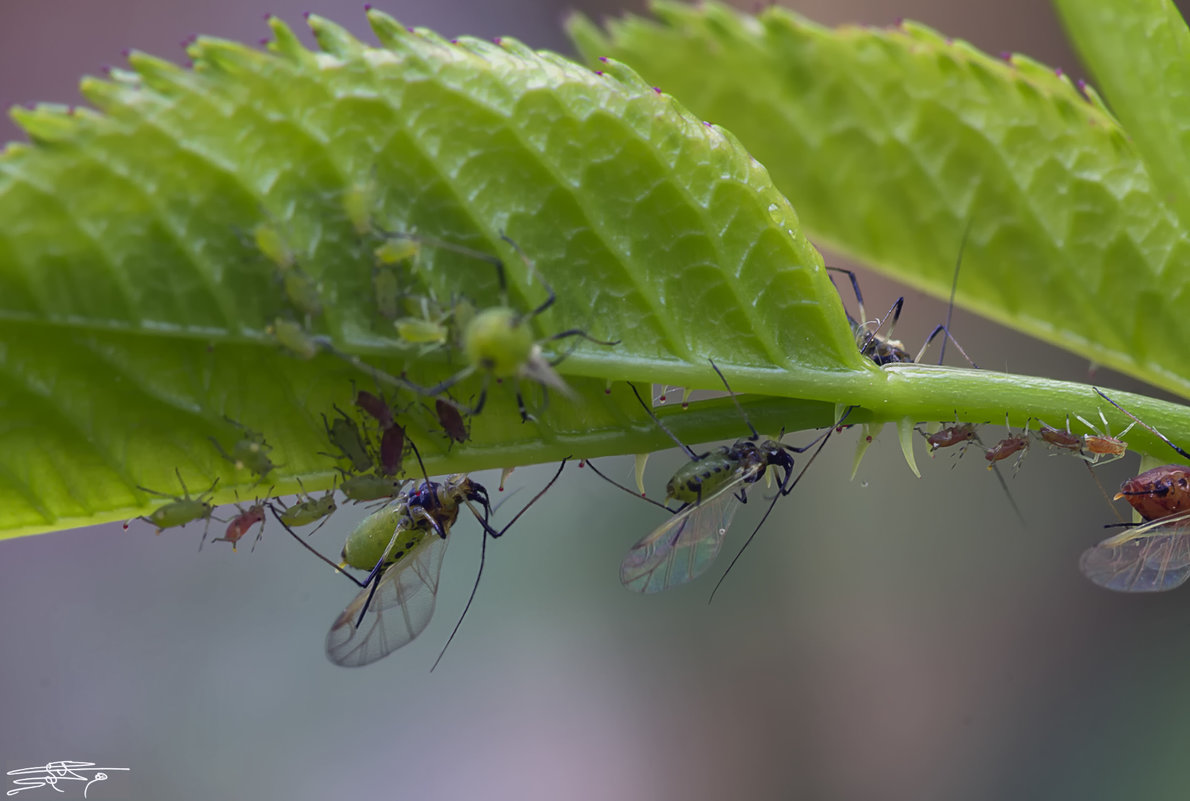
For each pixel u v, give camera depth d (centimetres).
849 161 7
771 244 7
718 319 7
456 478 8
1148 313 7
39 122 7
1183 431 7
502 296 7
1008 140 7
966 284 7
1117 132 7
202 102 7
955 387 7
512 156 7
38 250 7
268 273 7
